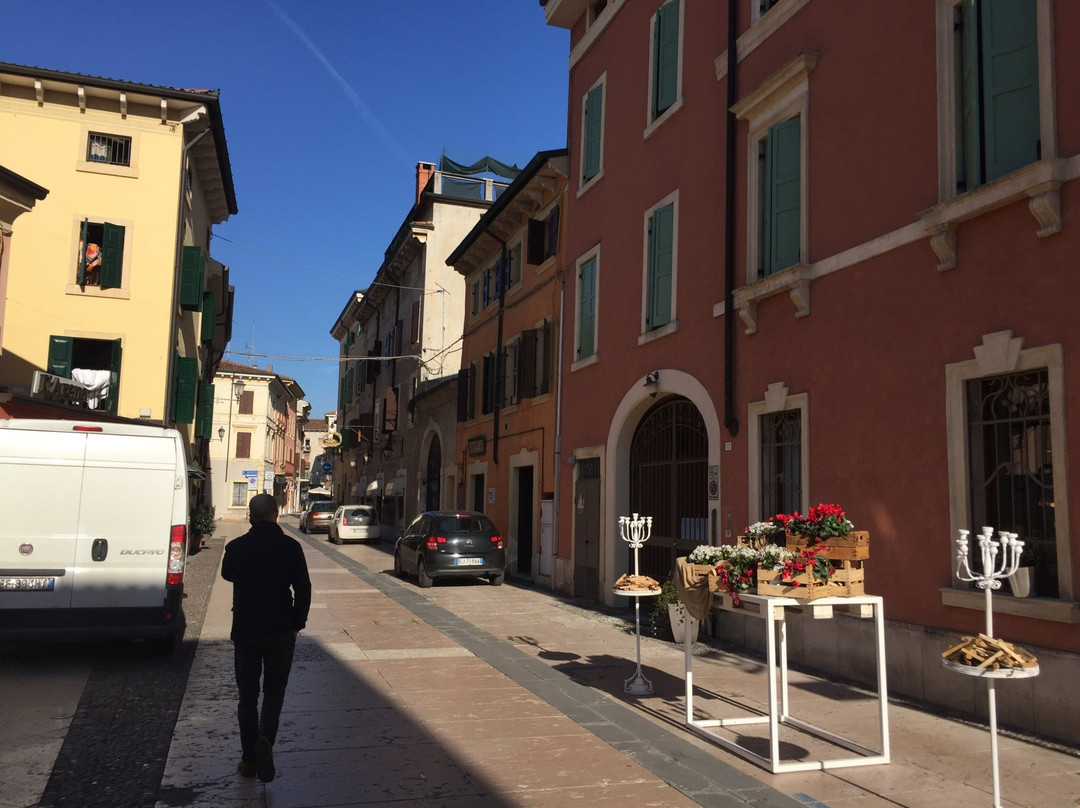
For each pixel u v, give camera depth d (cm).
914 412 768
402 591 1573
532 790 496
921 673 736
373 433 3925
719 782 512
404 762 546
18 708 670
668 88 1284
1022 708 639
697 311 1156
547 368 1770
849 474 844
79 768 527
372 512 3328
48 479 809
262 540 530
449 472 2503
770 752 543
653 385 1248
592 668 865
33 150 1942
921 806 475
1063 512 618
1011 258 679
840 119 894
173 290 1991
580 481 1528
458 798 480
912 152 794
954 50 759
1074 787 506
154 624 816
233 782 502
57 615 792
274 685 516
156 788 493
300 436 8681
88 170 1970
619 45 1478
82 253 1933
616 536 1365
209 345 2655
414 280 3306
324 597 1460
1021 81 688
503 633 1091
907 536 766
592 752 572
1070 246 629
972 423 718
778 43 1017
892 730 639
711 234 1138
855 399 843
